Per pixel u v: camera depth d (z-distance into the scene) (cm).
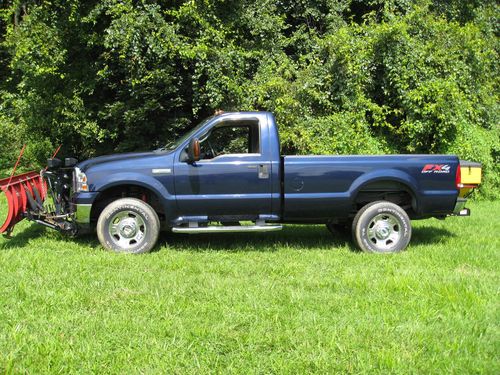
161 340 397
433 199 700
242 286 529
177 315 447
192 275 571
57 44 1135
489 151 1272
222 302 480
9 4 1546
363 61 1201
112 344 389
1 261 611
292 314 450
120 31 1046
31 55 1114
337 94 1230
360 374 348
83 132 1183
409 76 1191
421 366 358
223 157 678
